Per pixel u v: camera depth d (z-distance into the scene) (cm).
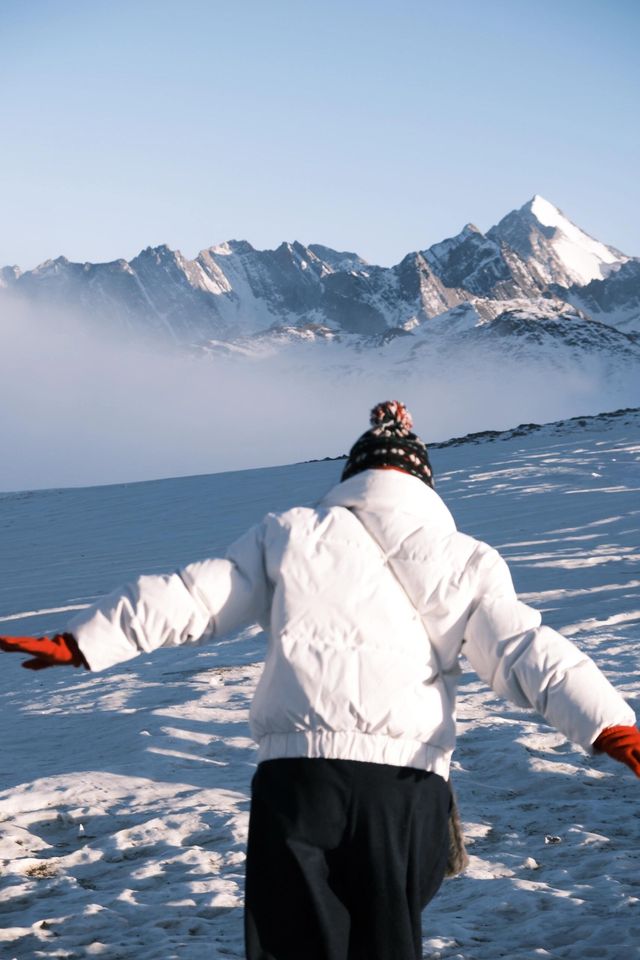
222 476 3641
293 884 243
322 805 243
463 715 721
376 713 245
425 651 255
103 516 3086
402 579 258
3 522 3200
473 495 2561
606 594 1255
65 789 572
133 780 588
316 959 243
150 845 484
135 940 370
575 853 450
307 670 247
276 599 257
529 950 343
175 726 726
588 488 2506
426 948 352
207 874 443
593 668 248
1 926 391
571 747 633
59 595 1881
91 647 248
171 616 251
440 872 261
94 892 427
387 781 245
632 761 238
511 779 575
